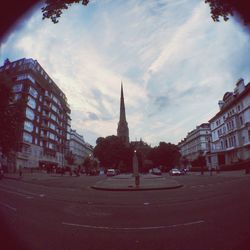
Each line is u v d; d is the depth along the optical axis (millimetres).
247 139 51406
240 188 15211
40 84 59688
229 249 4547
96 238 5492
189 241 5129
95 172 59844
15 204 10156
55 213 8375
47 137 62469
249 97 49594
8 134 27375
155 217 7723
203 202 10570
